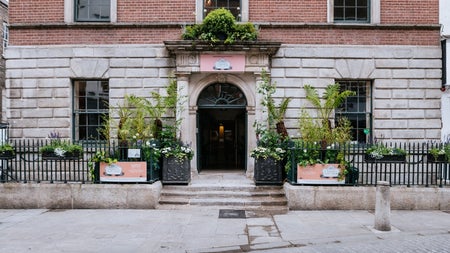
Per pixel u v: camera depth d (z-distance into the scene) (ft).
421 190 32.22
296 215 30.19
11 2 40.78
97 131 41.47
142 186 32.53
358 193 32.01
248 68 39.52
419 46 41.01
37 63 40.60
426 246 22.30
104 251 21.40
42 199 32.73
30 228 26.25
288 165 34.12
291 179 33.50
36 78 40.65
